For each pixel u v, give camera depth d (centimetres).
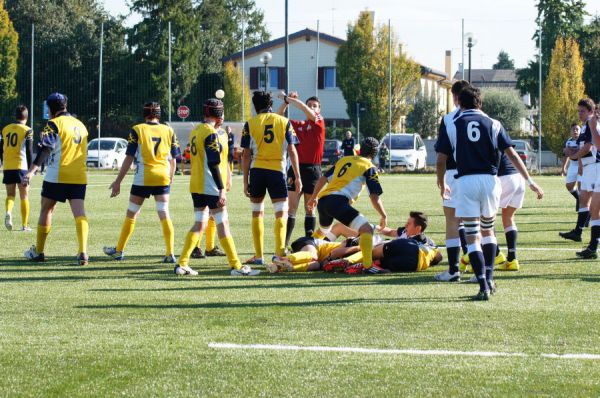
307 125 1666
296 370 771
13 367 780
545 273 1357
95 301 1095
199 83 7669
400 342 873
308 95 8200
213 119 1357
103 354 824
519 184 1373
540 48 5731
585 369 774
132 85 7644
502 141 1122
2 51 7275
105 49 7700
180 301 1096
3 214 2531
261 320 977
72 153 1477
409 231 1457
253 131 1446
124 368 778
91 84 7644
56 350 838
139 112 7619
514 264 1395
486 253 1141
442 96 9650
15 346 853
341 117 8181
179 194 3516
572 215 2594
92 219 2338
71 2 10150
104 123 7656
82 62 7644
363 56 7069
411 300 1106
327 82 8181
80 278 1305
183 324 955
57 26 9056
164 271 1392
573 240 1866
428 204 2966
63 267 1436
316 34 8100
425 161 6391
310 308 1048
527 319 982
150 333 912
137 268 1428
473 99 1138
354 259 1379
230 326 945
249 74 8225
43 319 980
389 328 937
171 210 2684
